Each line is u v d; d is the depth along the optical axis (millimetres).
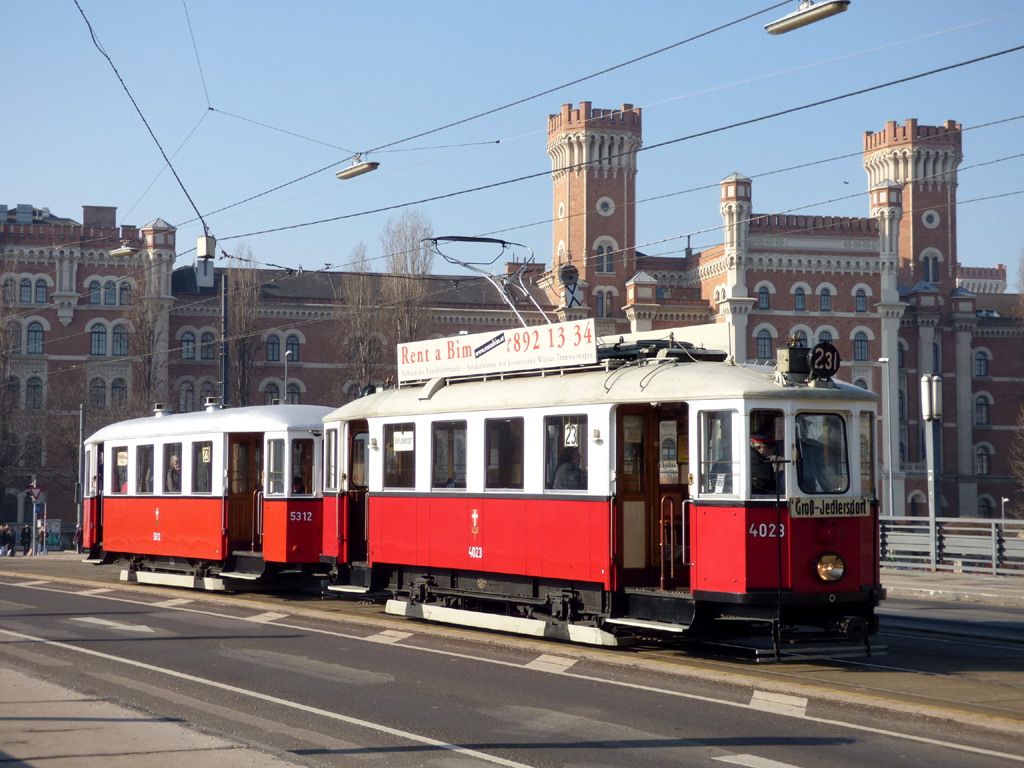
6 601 21172
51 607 19969
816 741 9266
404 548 17703
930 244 87312
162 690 11641
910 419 81500
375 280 75500
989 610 20469
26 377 70062
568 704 10812
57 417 66875
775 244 76875
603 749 9008
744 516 12523
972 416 84062
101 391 71125
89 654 14148
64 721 9914
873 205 78938
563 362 15477
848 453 13086
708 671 12258
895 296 77812
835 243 77500
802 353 13062
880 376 77750
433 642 15102
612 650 14047
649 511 14234
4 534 51719
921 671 12922
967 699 11141
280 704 10883
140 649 14570
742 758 8695
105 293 71938
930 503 28844
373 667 13031
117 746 8953
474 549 16203
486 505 16016
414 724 9961
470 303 77688
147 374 69375
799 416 12891
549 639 15305
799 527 12633
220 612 18969
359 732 9641
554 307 80250
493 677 12320
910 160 87375
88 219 76312
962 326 83625
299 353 74938
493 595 16047
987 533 29578
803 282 77000
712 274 80125
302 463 21078
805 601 12516
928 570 28703
